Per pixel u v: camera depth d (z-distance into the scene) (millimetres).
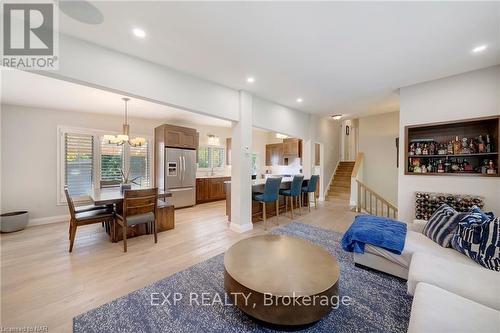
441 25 1941
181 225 4074
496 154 2824
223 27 1980
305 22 1906
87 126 4754
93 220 3000
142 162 5602
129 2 1649
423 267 1631
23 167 4055
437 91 3201
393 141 5387
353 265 2494
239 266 1754
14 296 1905
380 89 3656
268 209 4848
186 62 2664
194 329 1542
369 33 2070
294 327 1535
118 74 2379
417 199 3266
